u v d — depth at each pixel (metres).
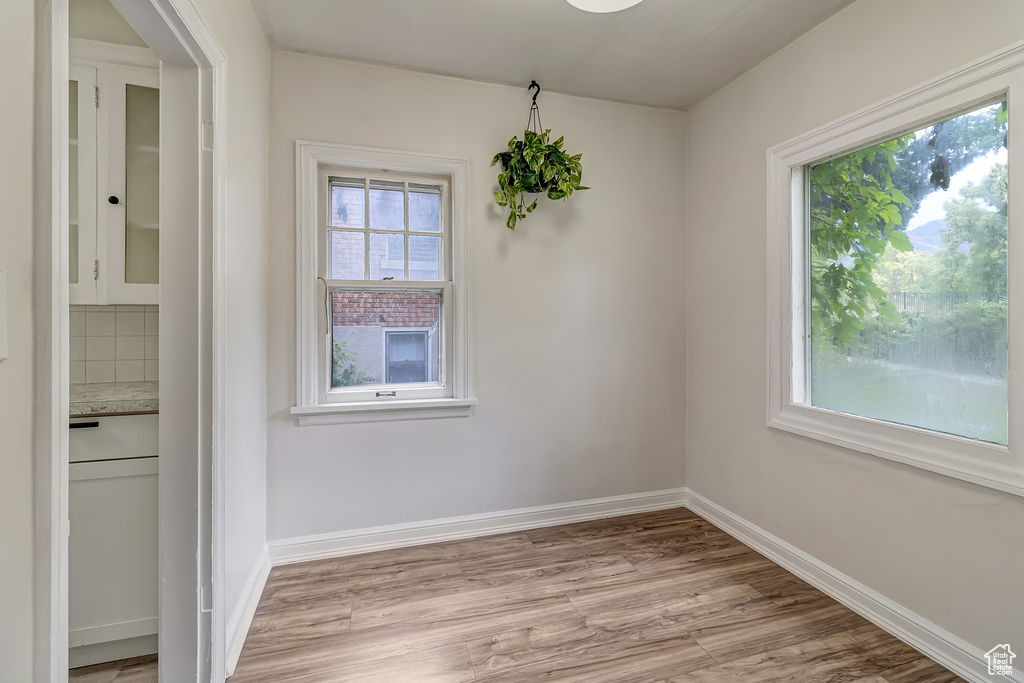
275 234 2.12
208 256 1.31
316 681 1.42
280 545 2.13
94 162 1.68
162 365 1.28
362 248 2.30
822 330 2.01
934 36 1.52
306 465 2.17
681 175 2.77
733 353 2.42
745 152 2.32
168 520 1.29
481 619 1.72
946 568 1.50
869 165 1.79
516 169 2.31
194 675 1.32
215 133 1.32
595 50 2.12
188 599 1.31
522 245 2.47
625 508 2.69
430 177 2.40
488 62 2.21
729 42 2.06
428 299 2.41
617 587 1.93
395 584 1.96
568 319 2.56
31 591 0.63
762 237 2.22
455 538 2.38
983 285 1.45
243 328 1.66
